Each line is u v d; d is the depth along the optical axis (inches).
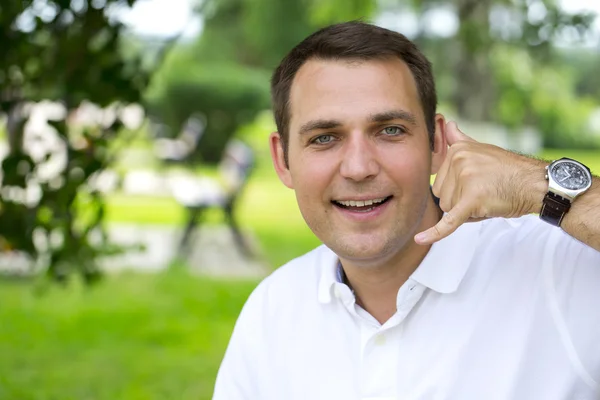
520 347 75.1
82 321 320.2
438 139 80.8
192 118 461.1
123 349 289.3
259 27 692.7
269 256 447.5
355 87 72.8
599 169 742.5
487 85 512.7
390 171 72.9
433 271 76.4
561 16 214.1
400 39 75.2
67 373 262.5
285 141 79.3
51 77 132.3
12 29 129.4
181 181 431.2
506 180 68.1
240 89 459.8
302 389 82.4
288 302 84.6
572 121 769.6
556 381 74.4
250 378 86.6
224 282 386.0
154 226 528.4
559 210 66.9
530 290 75.9
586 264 74.1
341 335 80.7
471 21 286.0
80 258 143.9
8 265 375.9
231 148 460.4
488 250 78.5
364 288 79.4
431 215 79.5
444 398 76.0
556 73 513.3
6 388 246.5
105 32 134.4
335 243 75.3
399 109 72.9
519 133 542.9
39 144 136.8
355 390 79.4
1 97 134.0
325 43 74.0
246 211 621.3
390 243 74.2
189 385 254.7
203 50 758.5
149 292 366.0
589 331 73.4
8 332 303.7
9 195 135.0
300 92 74.9
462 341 76.3
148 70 144.6
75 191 134.6
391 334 77.6
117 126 138.3
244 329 86.9
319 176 74.1
